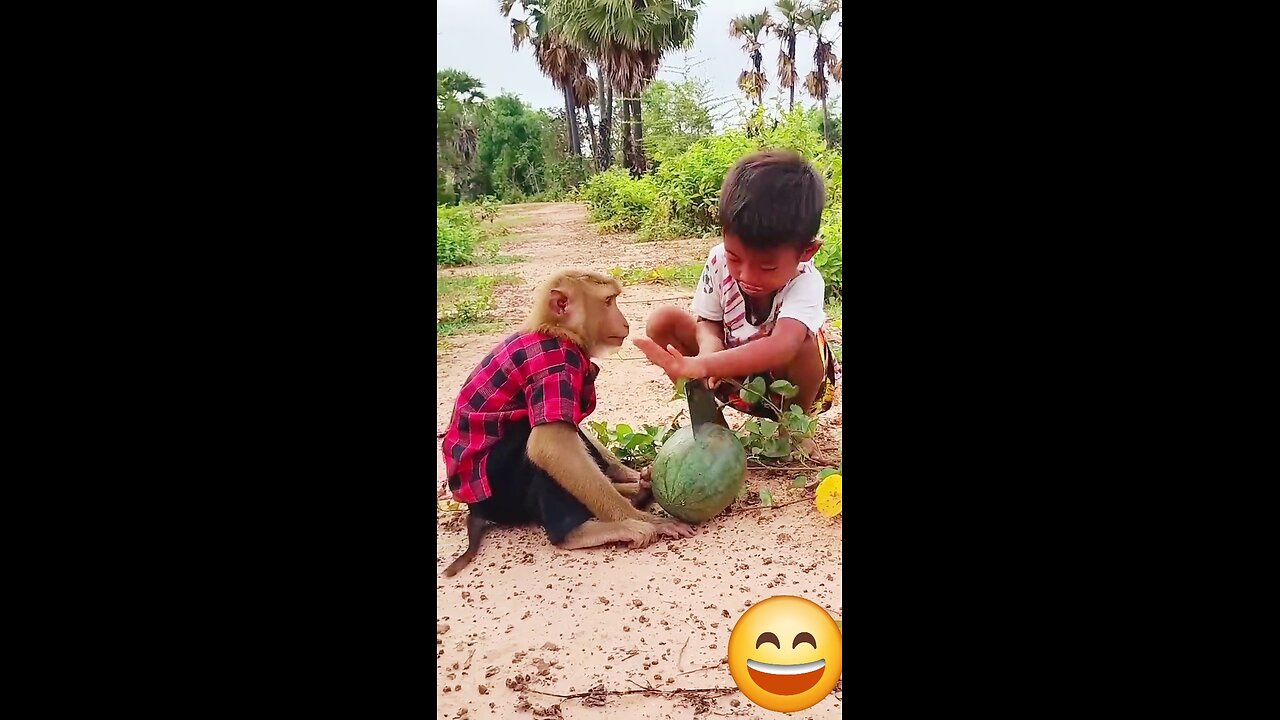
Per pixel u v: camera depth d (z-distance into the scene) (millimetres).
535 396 3789
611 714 3197
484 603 3594
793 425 3984
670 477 3775
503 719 3188
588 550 3797
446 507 4012
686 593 3584
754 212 3748
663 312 3947
